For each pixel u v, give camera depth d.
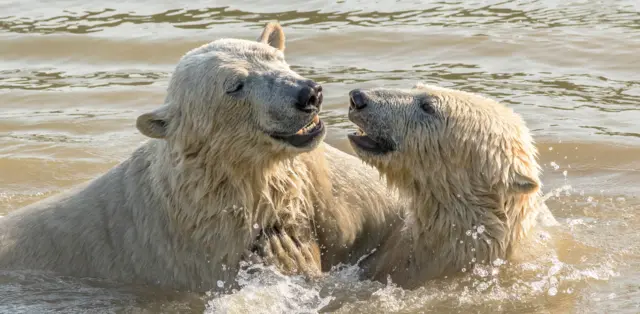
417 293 12.88
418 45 23.12
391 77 21.36
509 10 25.42
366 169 14.12
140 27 24.94
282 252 12.72
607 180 16.55
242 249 12.62
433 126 12.64
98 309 12.84
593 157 17.33
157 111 12.38
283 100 11.70
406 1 26.56
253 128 11.98
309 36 23.73
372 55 22.73
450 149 12.60
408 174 12.90
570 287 12.91
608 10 24.81
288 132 11.79
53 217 13.66
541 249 13.59
